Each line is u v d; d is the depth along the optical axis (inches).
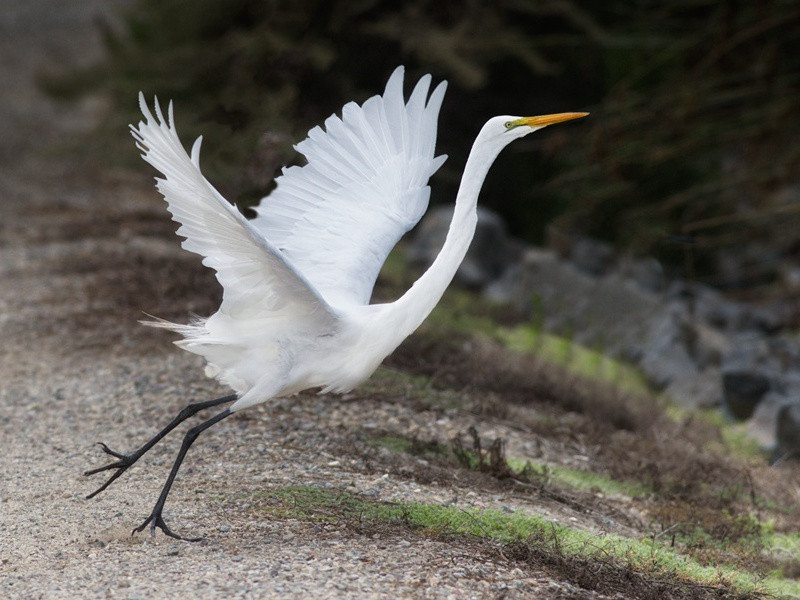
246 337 286.8
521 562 285.9
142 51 904.3
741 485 424.5
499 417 456.8
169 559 266.7
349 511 311.0
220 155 672.4
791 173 676.7
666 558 315.0
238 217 244.4
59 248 721.0
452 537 299.4
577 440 448.1
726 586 298.4
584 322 703.7
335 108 848.9
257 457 359.6
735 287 887.7
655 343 656.4
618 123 706.2
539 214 992.2
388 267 798.5
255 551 273.0
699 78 717.3
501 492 357.1
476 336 605.9
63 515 304.2
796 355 623.5
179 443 375.6
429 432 417.4
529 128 297.1
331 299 304.3
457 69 800.3
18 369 474.3
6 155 1088.8
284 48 790.5
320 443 380.5
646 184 847.7
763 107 716.0
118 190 977.5
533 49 896.3
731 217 680.4
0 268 664.4
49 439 385.7
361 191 331.3
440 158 342.0
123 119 884.0
